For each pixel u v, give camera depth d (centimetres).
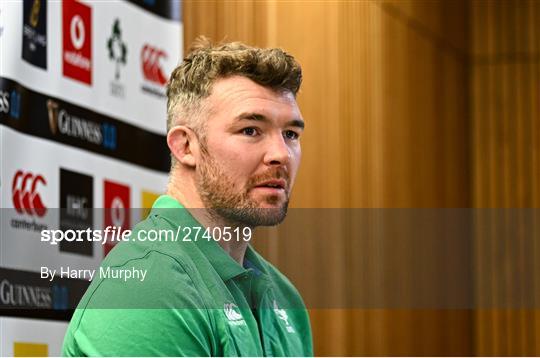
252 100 314
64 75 553
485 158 1418
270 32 820
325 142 908
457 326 1285
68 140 552
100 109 581
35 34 531
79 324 303
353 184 959
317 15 905
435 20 1277
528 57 1418
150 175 622
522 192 1403
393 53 1109
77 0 566
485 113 1427
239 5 776
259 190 316
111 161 586
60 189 541
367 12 1031
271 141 317
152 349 292
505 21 1427
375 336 988
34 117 527
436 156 1258
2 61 505
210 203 320
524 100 1415
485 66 1430
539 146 1405
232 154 314
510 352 1349
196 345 297
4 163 501
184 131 324
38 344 511
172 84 331
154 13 637
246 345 314
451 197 1305
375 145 1030
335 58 929
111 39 595
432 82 1256
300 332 368
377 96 1045
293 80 322
